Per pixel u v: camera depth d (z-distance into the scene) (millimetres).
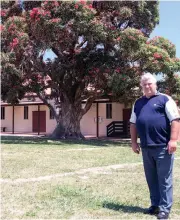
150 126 5852
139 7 23109
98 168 11414
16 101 24609
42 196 7227
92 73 22484
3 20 23672
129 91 21484
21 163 12031
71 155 14797
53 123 36812
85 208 6387
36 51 22438
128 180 9258
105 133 33719
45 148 17812
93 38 21859
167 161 5793
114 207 6484
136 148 6246
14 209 6305
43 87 24703
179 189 8250
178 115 5781
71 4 20062
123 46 20938
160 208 5812
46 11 20062
